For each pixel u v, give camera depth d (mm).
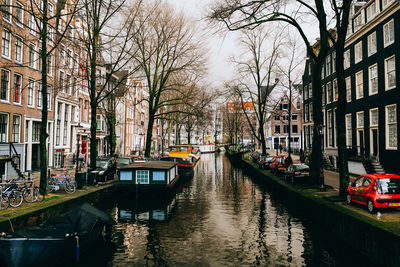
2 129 17266
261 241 9453
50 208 10500
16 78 18656
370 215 8656
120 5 14969
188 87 28969
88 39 16812
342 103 11289
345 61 24422
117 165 22516
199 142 101250
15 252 6855
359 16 22438
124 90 25078
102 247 9000
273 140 56969
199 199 16547
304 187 14922
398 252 6281
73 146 26938
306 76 35500
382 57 18781
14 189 10617
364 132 21203
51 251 7246
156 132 62812
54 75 22422
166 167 17031
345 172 11445
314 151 15164
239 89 28734
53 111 22938
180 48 24000
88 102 29984
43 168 12344
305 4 13000
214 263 7797
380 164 18828
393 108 17781
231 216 12656
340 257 8125
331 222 9938
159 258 8141
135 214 13141
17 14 18141
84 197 12992
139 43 21828
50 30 21578
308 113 34844
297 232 10352
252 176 27984
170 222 11734
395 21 17328
